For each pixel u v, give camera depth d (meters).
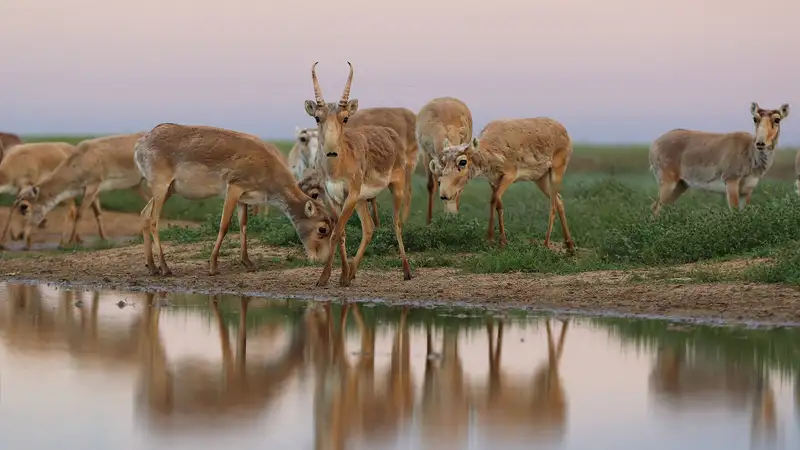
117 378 16.48
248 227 31.31
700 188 32.22
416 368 16.81
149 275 26.05
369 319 20.41
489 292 22.50
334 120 21.25
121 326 20.25
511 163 27.11
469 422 14.02
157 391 15.64
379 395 15.43
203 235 31.56
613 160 80.38
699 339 18.11
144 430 13.82
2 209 43.53
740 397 14.91
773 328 18.70
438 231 27.97
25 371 16.95
